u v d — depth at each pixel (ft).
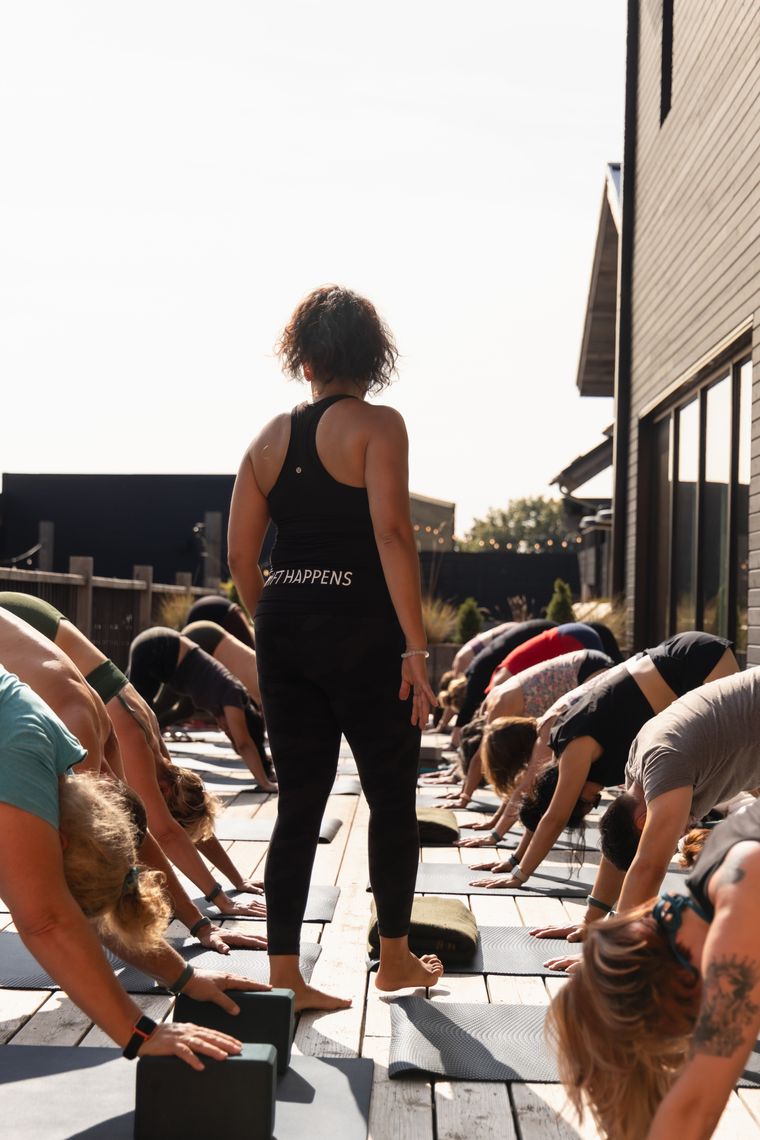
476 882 12.83
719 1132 6.77
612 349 43.32
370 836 8.91
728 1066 4.30
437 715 31.65
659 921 4.77
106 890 6.15
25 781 5.78
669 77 29.89
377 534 8.49
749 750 8.68
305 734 8.70
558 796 12.13
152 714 10.97
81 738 7.99
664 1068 4.95
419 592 8.55
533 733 14.53
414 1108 7.07
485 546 188.96
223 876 13.08
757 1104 7.21
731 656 11.30
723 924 4.34
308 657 8.54
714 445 25.03
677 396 29.01
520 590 57.88
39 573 25.80
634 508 33.91
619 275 35.27
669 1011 4.71
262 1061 6.44
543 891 12.66
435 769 23.41
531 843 12.59
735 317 21.56
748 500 22.11
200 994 7.36
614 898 10.22
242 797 19.15
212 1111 6.40
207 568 59.82
